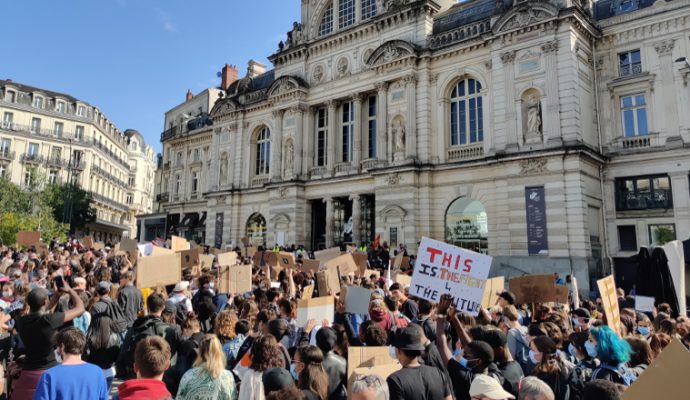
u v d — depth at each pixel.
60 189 59.56
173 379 7.37
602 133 28.91
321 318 9.23
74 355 5.48
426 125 32.41
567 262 25.20
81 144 70.12
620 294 16.14
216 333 8.03
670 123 26.62
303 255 33.31
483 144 30.41
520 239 27.20
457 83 32.56
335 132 38.53
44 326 6.58
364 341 7.22
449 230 31.09
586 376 6.38
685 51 26.59
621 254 27.55
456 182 31.03
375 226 33.44
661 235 26.41
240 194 44.91
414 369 5.62
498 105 29.17
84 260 19.05
